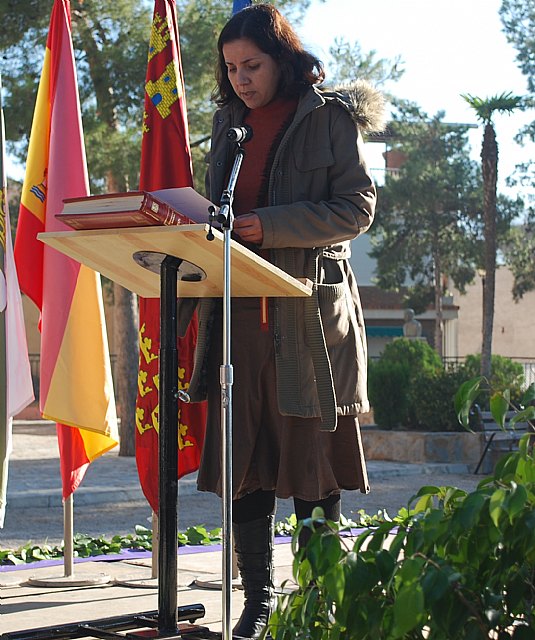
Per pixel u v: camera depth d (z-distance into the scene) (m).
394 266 34.38
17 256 5.87
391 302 41.94
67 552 6.07
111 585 5.91
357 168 4.25
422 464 17.30
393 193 33.28
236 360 4.29
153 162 5.78
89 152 16.61
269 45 4.27
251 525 4.34
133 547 7.66
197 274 3.83
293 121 4.26
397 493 13.84
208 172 4.55
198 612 4.16
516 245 35.72
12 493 13.16
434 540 2.57
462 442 17.70
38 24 16.66
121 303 18.91
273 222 4.02
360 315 4.48
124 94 17.08
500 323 48.28
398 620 2.41
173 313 3.68
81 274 5.69
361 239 42.31
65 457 6.00
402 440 18.00
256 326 4.27
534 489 2.63
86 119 16.91
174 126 5.75
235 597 5.44
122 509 12.75
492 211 27.14
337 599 2.55
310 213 4.06
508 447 17.33
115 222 3.38
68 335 5.65
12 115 16.94
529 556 2.63
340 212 4.12
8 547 9.59
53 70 5.83
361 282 42.38
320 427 4.15
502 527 2.59
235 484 4.23
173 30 5.83
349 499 13.09
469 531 2.65
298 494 4.18
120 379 18.91
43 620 4.91
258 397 4.27
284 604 3.06
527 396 2.96
